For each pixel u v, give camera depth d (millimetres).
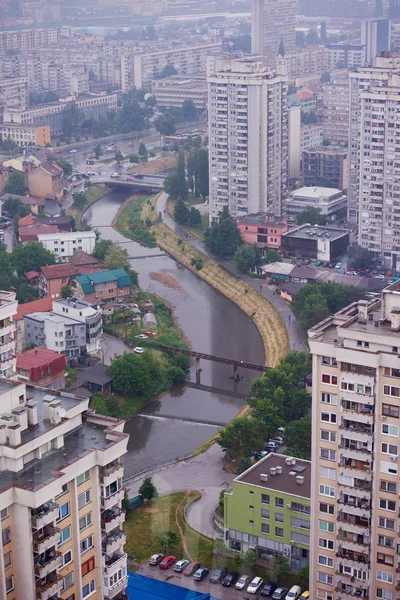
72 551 177625
